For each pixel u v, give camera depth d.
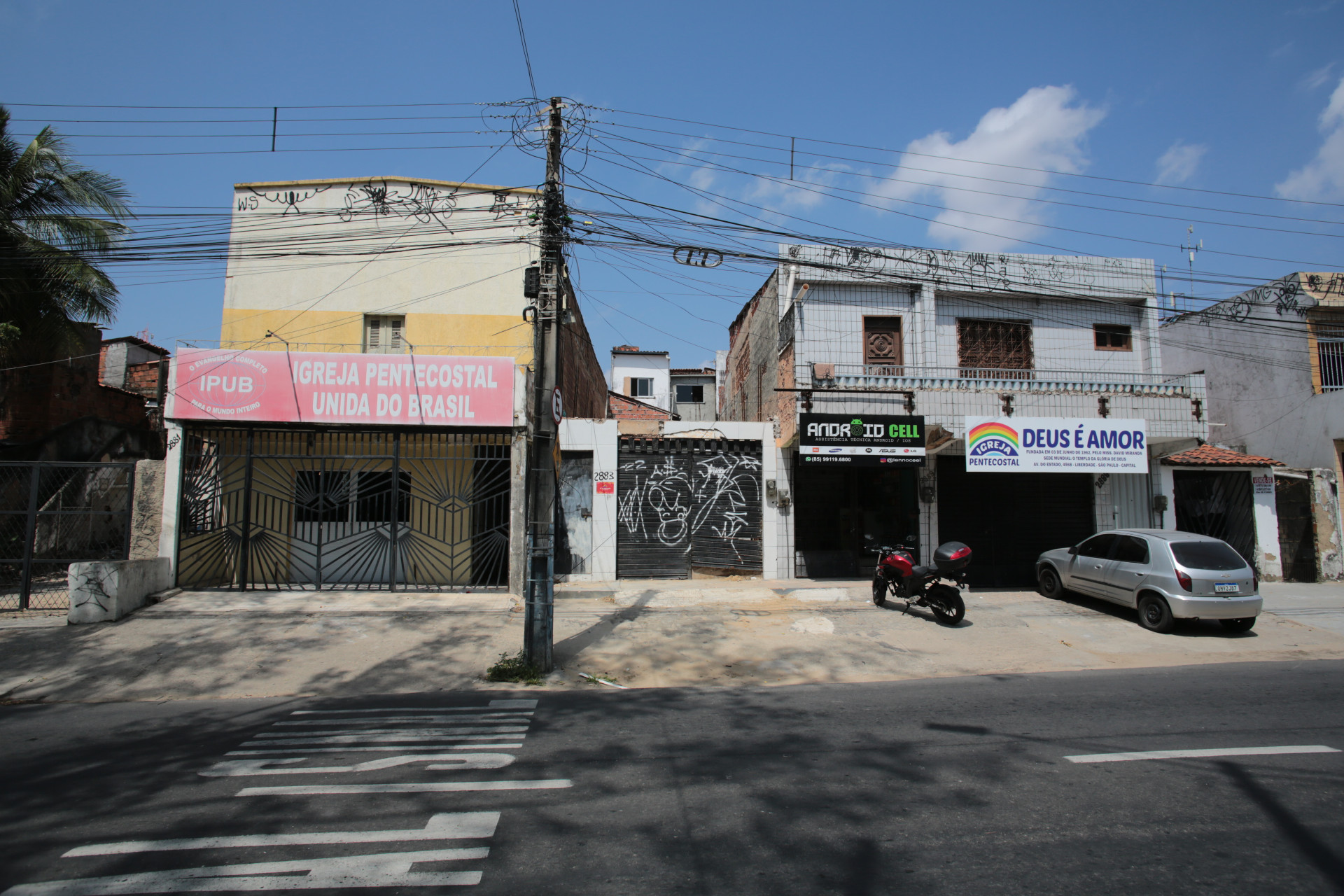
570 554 12.94
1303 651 9.05
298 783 4.45
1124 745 5.16
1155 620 9.86
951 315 13.42
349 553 11.46
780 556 13.13
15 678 7.45
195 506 10.94
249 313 13.08
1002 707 6.30
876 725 5.73
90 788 4.40
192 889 3.14
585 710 6.28
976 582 13.13
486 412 10.93
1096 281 13.53
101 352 16.27
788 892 3.12
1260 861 3.41
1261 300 16.42
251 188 13.34
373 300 13.23
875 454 11.44
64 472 12.93
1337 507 14.04
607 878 3.25
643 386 36.41
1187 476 14.38
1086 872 3.30
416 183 13.41
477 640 8.84
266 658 8.12
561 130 8.62
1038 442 11.65
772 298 15.80
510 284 13.36
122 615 9.36
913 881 3.21
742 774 4.60
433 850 3.53
